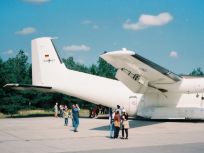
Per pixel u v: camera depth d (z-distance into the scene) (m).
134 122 24.64
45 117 31.77
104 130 19.61
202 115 23.47
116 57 18.34
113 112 16.66
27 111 52.59
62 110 32.22
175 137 16.36
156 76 21.50
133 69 20.64
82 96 27.83
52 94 56.94
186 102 24.12
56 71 28.73
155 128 20.66
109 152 12.03
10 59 83.00
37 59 29.44
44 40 29.30
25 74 74.06
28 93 53.28
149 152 11.98
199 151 12.16
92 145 13.85
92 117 30.89
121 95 26.31
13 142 14.77
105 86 27.05
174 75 21.14
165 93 24.44
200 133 18.05
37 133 18.19
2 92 47.00
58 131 19.16
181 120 26.09
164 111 24.31
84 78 27.91
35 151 12.27
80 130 19.61
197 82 22.23
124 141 15.05
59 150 12.53
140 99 25.56
